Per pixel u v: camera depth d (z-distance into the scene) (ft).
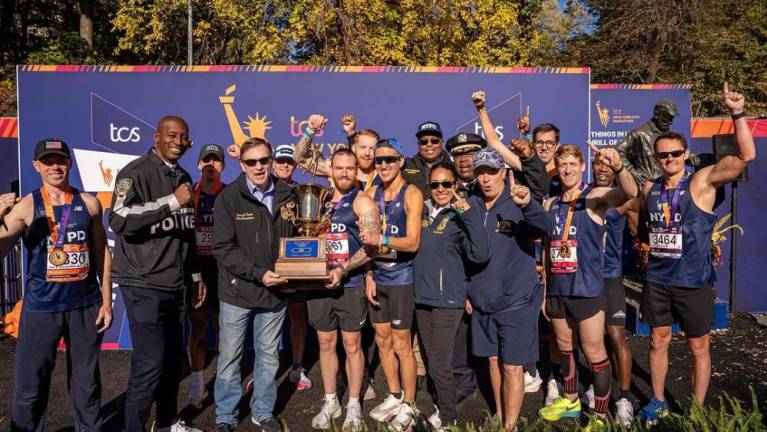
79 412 11.89
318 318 13.46
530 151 14.10
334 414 13.71
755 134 24.67
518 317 11.91
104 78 19.03
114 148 19.10
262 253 12.61
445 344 12.66
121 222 11.23
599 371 12.70
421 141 15.24
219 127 19.35
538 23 67.67
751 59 58.75
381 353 13.71
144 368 11.71
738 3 59.21
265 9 47.06
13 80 47.88
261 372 12.96
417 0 47.14
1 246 11.39
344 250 13.39
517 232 12.02
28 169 18.86
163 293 11.87
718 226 23.93
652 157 18.83
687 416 10.53
